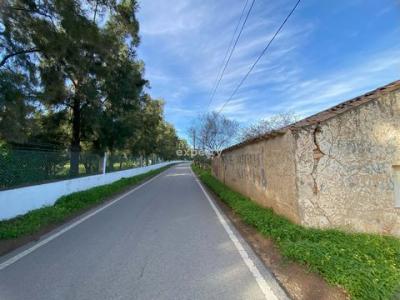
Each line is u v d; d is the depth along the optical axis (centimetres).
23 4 959
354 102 675
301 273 444
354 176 649
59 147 1845
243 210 876
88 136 1970
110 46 1318
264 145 952
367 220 645
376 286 364
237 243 617
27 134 1145
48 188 1087
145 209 1053
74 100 1733
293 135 666
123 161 2528
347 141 653
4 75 937
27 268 480
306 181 648
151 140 3581
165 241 633
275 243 583
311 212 643
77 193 1304
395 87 650
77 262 507
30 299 372
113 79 1741
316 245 500
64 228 768
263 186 966
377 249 507
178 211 1008
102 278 436
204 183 2167
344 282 383
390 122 657
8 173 893
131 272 459
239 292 390
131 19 1580
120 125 1950
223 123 3669
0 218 802
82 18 1039
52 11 996
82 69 1313
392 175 651
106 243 622
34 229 736
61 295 382
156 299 371
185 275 446
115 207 1105
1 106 933
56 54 1083
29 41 1021
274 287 405
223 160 2039
